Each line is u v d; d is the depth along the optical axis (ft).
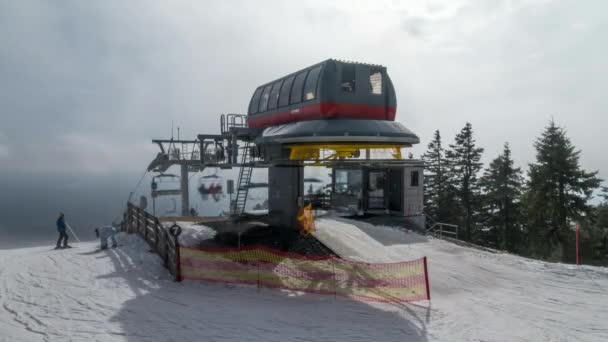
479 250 51.72
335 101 48.01
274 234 53.21
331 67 48.32
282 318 26.03
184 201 100.27
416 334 23.72
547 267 43.01
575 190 108.58
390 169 74.18
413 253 47.93
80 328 23.41
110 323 24.36
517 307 30.12
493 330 24.72
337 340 22.33
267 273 37.83
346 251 46.44
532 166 115.96
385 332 23.94
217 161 75.56
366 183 74.54
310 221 53.47
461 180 149.07
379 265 41.39
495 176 136.36
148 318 25.40
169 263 39.34
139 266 40.40
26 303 28.40
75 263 41.96
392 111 52.65
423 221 71.05
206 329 23.54
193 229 59.26
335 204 84.17
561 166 109.29
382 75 52.11
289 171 55.31
